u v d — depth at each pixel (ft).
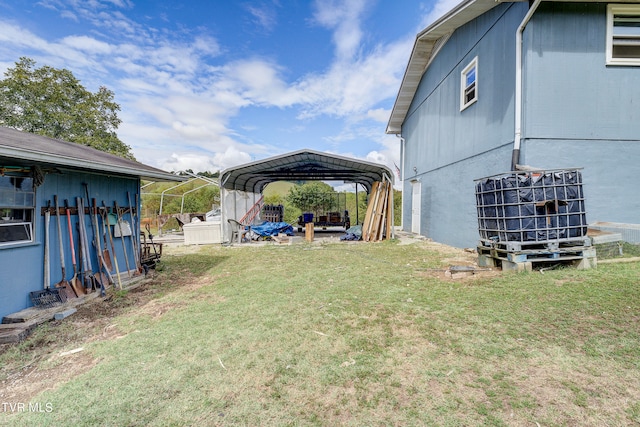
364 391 6.96
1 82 48.57
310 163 38.70
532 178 15.31
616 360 7.47
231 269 20.68
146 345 9.61
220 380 7.62
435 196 32.35
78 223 15.61
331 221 51.06
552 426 5.67
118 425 6.30
